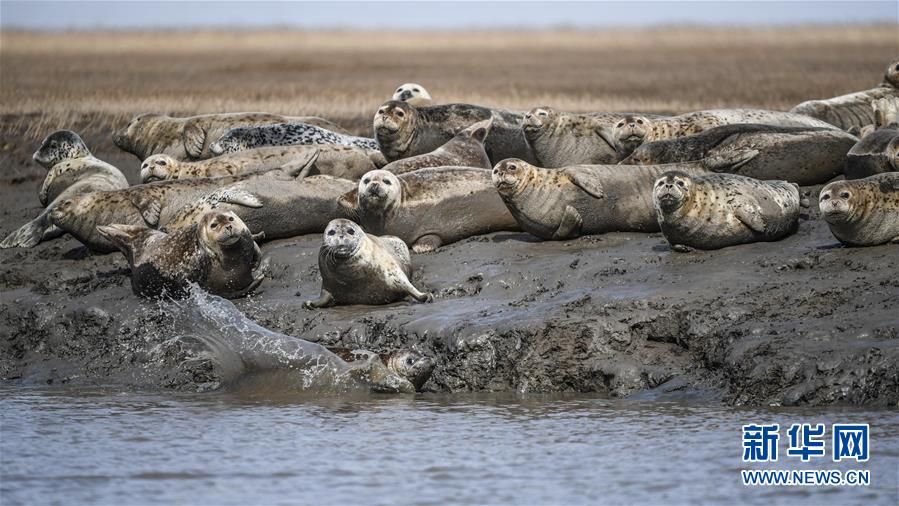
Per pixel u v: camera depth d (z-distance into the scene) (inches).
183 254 1792.6
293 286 1841.8
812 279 1573.6
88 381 1684.3
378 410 1438.2
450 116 2272.4
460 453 1248.2
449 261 1836.9
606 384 1498.5
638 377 1477.6
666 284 1619.1
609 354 1513.3
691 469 1178.6
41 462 1250.6
